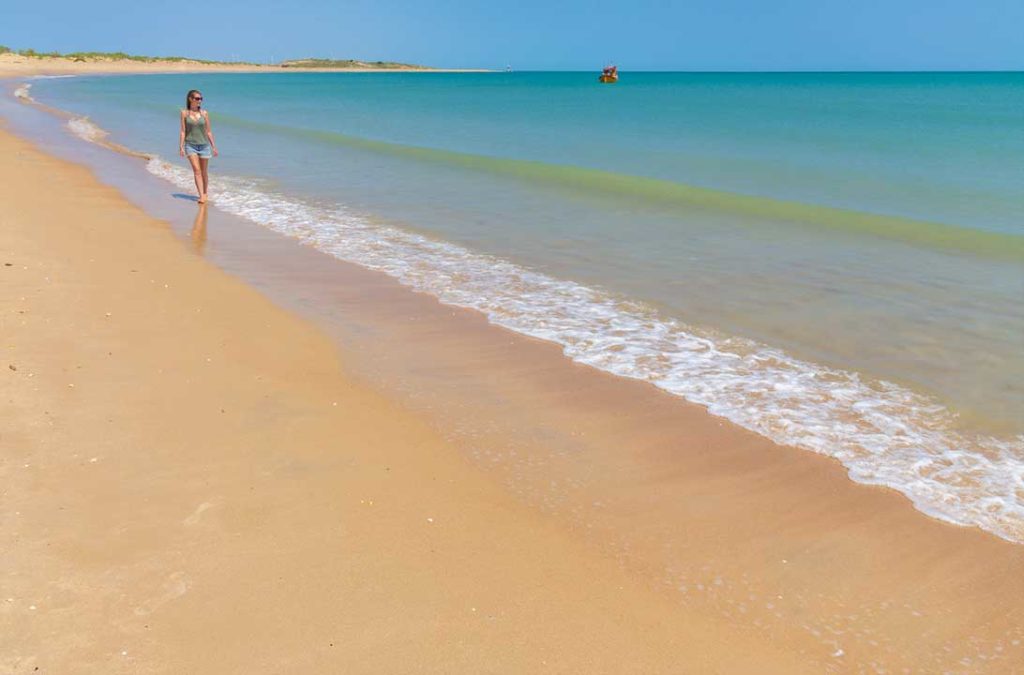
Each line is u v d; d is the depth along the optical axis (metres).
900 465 4.94
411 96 62.91
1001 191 15.28
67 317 6.86
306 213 12.75
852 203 14.13
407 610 3.45
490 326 7.40
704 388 6.06
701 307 8.05
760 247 10.68
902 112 39.84
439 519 4.19
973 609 3.65
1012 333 7.28
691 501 4.50
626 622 3.47
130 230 10.81
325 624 3.32
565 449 5.07
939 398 5.91
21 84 63.28
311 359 6.38
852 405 5.79
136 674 2.97
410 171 17.64
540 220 12.41
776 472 4.84
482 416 5.50
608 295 8.43
